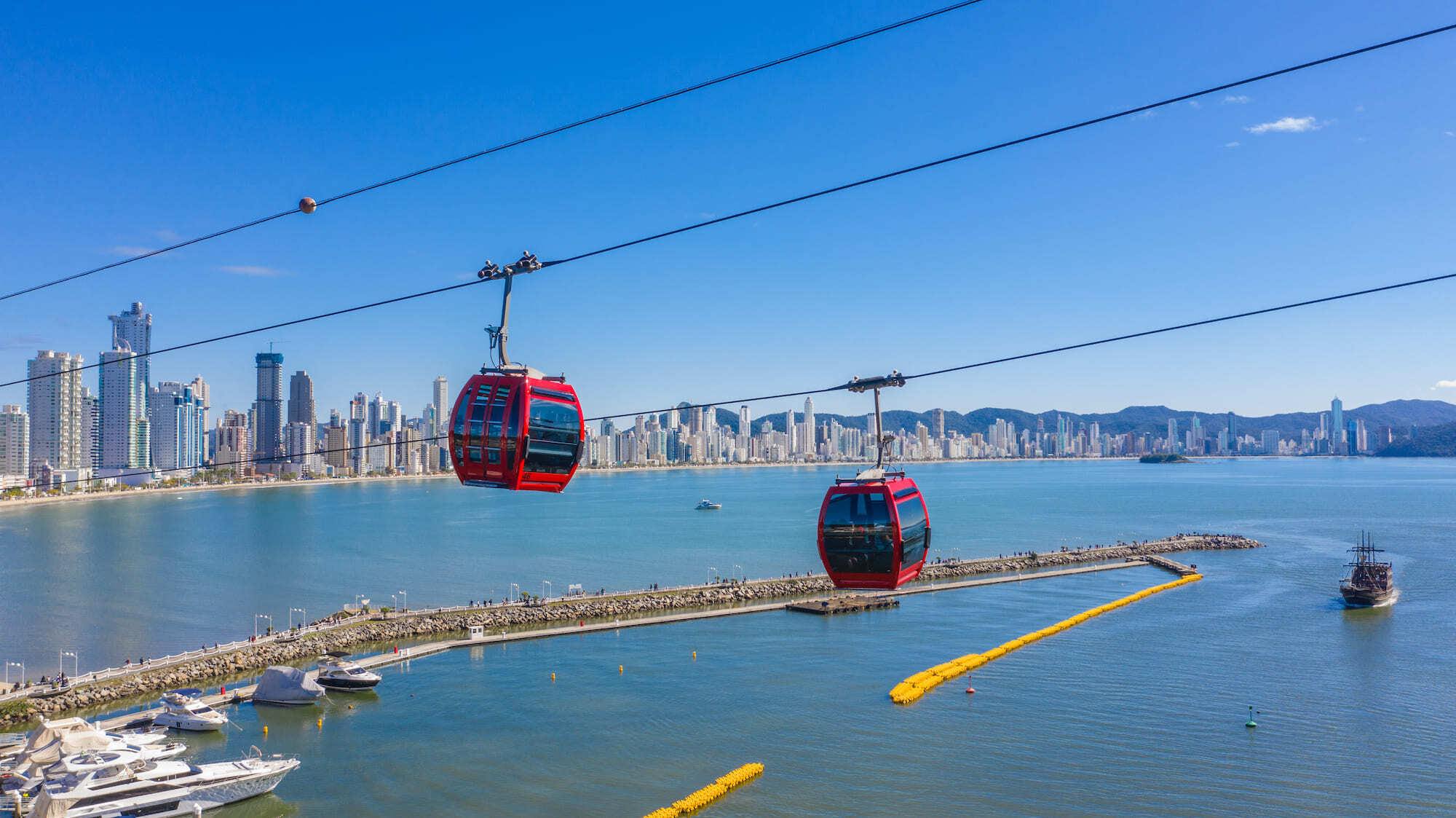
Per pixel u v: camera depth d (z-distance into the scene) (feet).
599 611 467.11
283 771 232.12
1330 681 321.93
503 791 233.35
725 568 645.10
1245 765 246.06
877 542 97.71
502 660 371.15
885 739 270.05
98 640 410.93
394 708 304.30
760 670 349.82
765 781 238.68
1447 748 256.73
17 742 251.39
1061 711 292.81
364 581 580.71
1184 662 350.02
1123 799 225.76
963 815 217.97
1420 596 483.51
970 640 394.93
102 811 207.10
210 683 341.62
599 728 281.74
